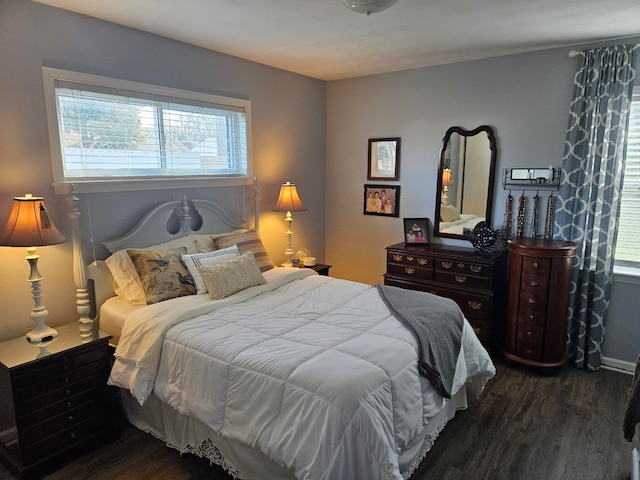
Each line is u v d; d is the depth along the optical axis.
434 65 4.09
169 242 3.24
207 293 2.94
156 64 3.16
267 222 4.30
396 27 2.94
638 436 2.58
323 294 3.02
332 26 2.93
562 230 3.52
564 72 3.45
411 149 4.36
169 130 3.35
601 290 3.37
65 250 2.77
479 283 3.62
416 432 2.04
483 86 3.85
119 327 2.67
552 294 3.25
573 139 3.40
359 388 1.76
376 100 4.52
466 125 3.99
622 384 3.23
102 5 2.56
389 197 4.58
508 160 3.80
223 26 2.94
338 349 2.09
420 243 4.26
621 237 3.45
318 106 4.79
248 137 3.97
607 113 3.23
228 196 3.85
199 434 2.28
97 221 2.91
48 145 2.64
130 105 3.07
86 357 2.42
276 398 1.86
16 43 2.46
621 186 3.27
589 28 2.95
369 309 2.71
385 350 2.09
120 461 2.38
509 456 2.41
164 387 2.29
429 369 2.16
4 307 2.54
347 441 1.67
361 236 4.87
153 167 3.27
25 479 2.22
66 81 2.69
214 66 3.59
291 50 3.55
